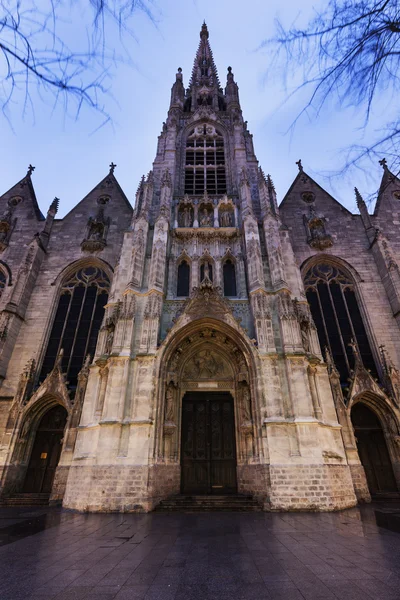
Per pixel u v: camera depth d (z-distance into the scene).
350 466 23.78
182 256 31.33
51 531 13.38
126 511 18.56
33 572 8.12
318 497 18.97
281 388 22.59
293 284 28.50
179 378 25.61
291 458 20.03
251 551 9.99
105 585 7.22
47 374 30.17
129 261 29.70
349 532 12.63
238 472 22.58
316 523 14.75
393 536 11.77
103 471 19.58
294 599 6.36
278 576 7.71
